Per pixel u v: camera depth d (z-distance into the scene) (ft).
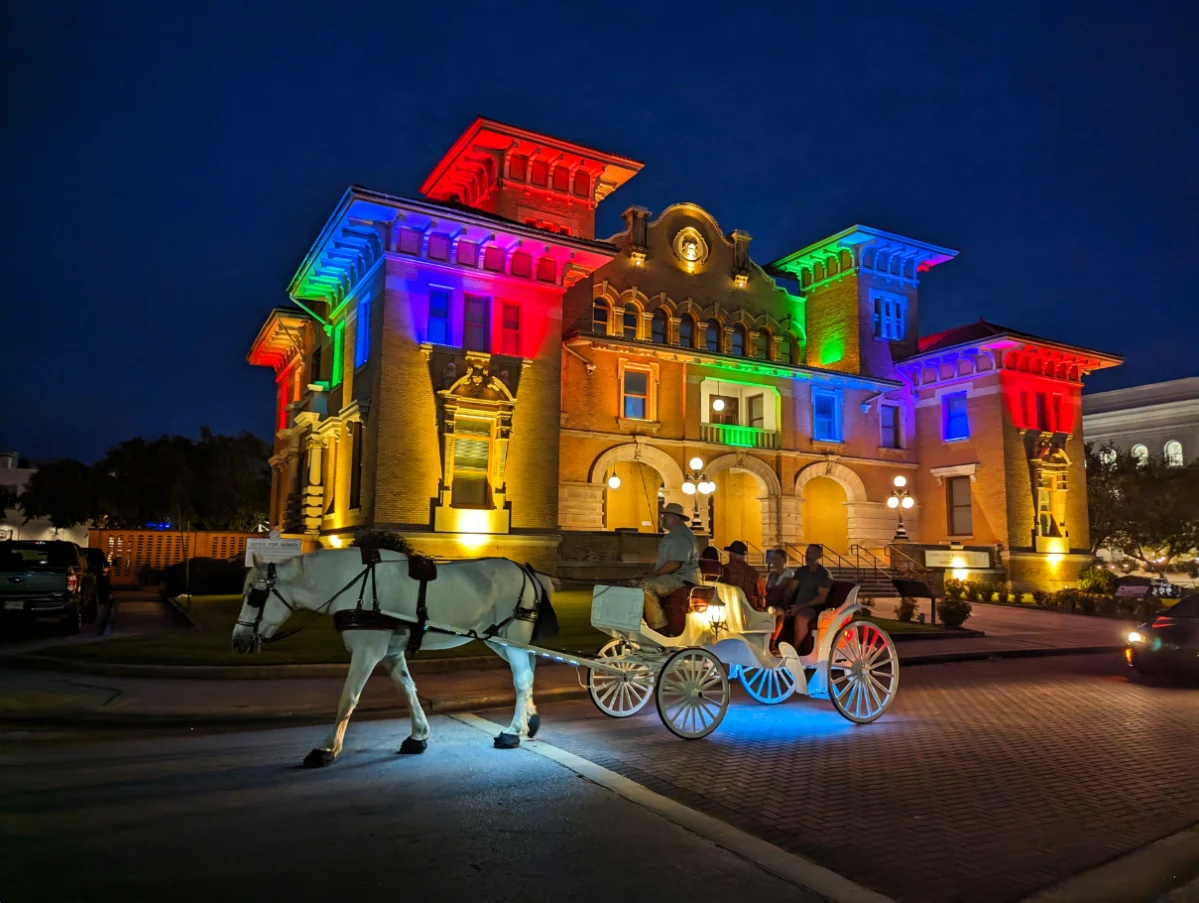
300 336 118.42
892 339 130.11
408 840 20.17
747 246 125.90
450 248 88.99
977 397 123.44
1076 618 95.09
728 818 22.49
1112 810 23.91
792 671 35.45
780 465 117.80
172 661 46.06
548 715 37.32
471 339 89.97
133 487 154.20
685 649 32.45
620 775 26.37
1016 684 49.08
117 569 124.88
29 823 21.13
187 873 17.94
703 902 16.96
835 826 21.99
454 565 30.78
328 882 17.58
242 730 33.81
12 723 34.58
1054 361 125.70
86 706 36.24
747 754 29.91
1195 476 151.43
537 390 92.07
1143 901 17.76
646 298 114.83
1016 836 21.52
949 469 125.39
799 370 118.52
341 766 27.22
